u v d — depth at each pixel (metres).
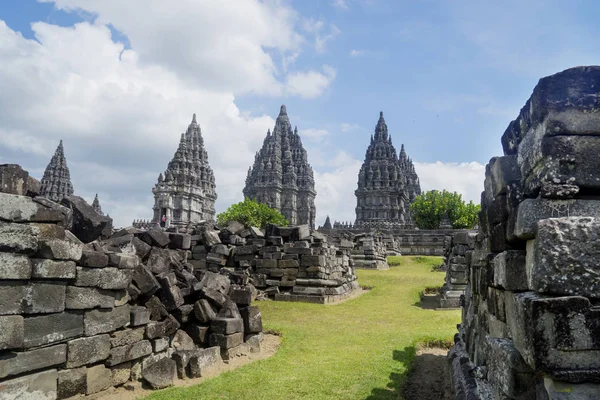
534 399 4.54
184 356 9.84
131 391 8.73
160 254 11.51
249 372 10.20
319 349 12.67
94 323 8.24
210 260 23.77
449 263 21.88
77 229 9.52
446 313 18.62
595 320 3.90
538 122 4.90
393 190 87.19
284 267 22.88
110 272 8.53
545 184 4.52
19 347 6.95
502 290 5.80
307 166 111.75
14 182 7.07
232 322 11.31
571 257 4.13
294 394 8.91
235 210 70.50
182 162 90.19
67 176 96.69
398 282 28.48
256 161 116.94
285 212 103.00
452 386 8.94
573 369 3.89
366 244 40.28
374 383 9.55
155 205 86.31
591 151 4.47
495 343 5.40
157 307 10.20
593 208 4.46
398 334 14.61
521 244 5.26
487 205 6.85
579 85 4.58
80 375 7.93
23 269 6.97
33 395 7.11
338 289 22.98
